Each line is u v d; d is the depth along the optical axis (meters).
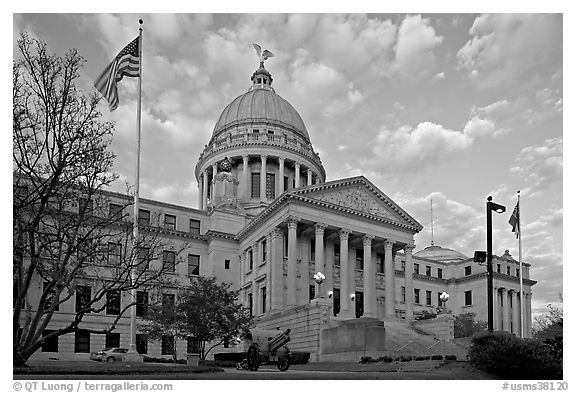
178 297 50.16
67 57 32.66
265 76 112.69
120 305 65.50
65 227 27.55
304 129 105.44
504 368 29.23
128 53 43.69
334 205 67.81
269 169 96.25
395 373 31.47
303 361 48.69
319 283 54.19
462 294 106.12
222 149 95.62
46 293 27.23
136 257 35.69
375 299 72.25
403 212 74.19
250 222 74.19
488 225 31.95
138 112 43.22
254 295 71.06
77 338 64.12
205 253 77.75
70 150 27.52
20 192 29.67
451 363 35.69
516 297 105.81
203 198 98.19
